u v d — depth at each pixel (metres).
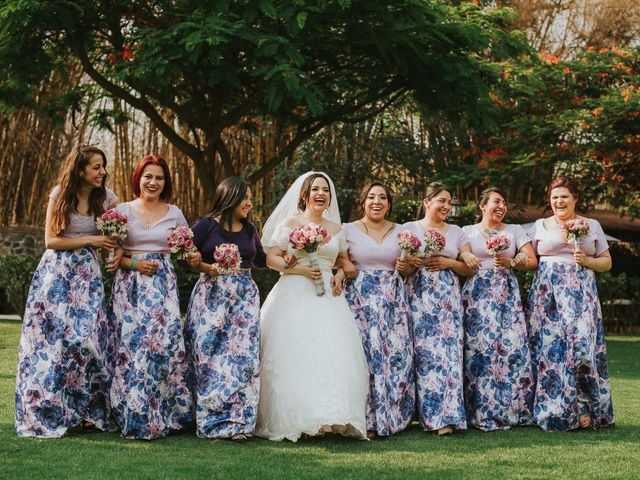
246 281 4.70
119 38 9.44
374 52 9.22
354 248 4.96
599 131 12.59
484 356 4.98
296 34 7.92
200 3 8.41
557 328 4.96
